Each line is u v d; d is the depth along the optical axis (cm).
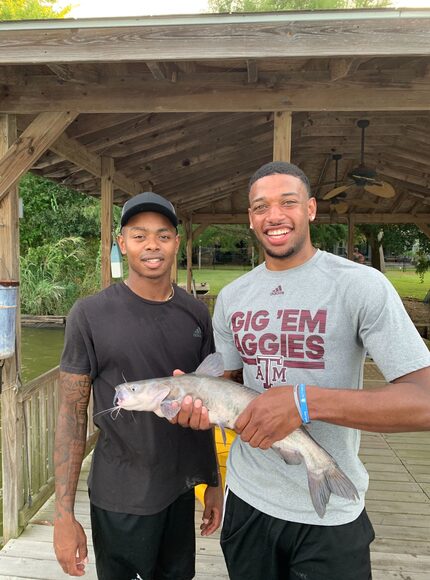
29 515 321
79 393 171
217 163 618
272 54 252
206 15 251
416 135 565
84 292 1505
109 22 255
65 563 166
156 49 256
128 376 168
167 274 173
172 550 188
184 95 316
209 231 1681
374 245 1524
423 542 294
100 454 175
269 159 649
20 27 258
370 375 645
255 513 154
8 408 311
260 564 157
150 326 170
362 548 148
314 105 313
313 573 147
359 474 151
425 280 2383
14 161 311
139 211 167
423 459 416
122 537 170
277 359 150
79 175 577
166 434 172
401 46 246
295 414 125
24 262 1488
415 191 867
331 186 851
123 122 414
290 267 154
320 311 145
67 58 259
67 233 1702
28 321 1371
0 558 281
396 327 131
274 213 150
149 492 170
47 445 361
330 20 248
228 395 143
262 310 155
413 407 117
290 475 149
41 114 314
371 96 311
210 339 188
